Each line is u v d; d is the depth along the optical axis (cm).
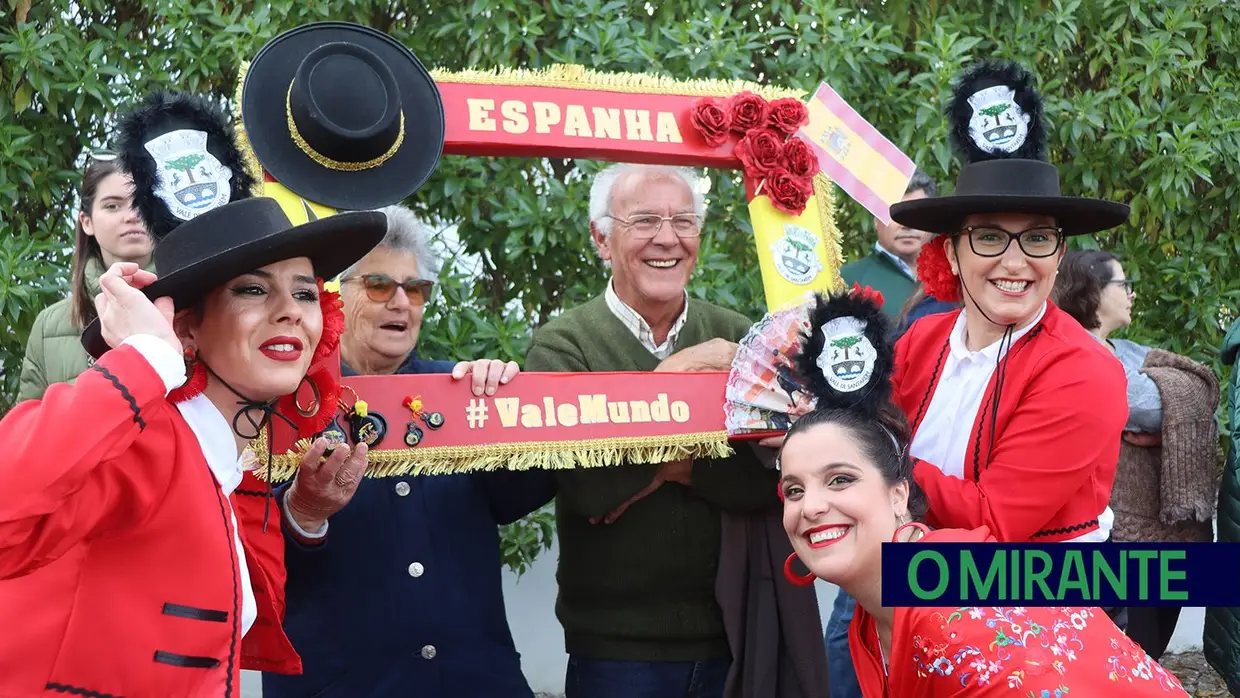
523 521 489
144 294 204
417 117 277
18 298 421
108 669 200
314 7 452
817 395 255
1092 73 529
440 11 475
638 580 315
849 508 236
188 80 456
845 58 466
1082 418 274
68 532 188
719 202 475
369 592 283
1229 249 564
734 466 315
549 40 478
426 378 280
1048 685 211
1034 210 280
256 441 251
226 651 210
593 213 326
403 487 291
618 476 305
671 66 466
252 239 212
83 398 186
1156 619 468
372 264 300
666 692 317
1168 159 523
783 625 320
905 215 292
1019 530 275
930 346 307
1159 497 452
